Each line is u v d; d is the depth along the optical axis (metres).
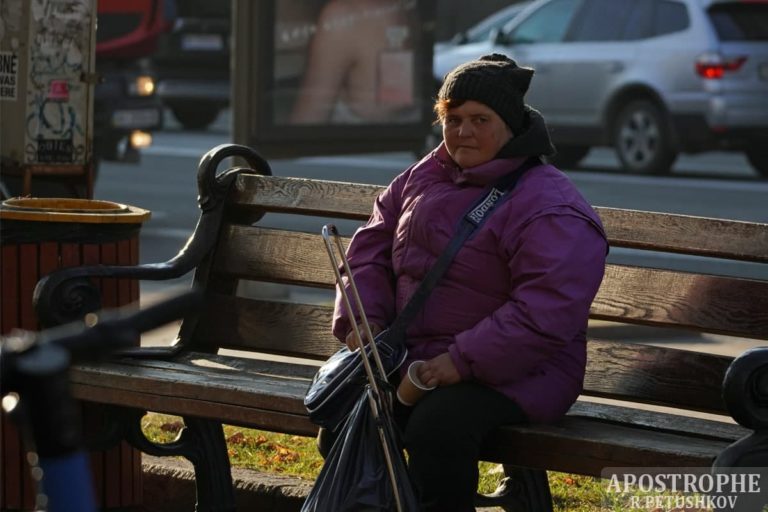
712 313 9.45
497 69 8.88
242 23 20.19
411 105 23.70
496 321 8.41
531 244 8.48
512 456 8.51
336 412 8.69
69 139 14.20
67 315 10.08
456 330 8.81
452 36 68.06
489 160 8.91
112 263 10.66
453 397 8.39
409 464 8.45
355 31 22.53
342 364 8.87
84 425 10.33
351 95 22.33
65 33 14.05
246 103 20.36
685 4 38.12
